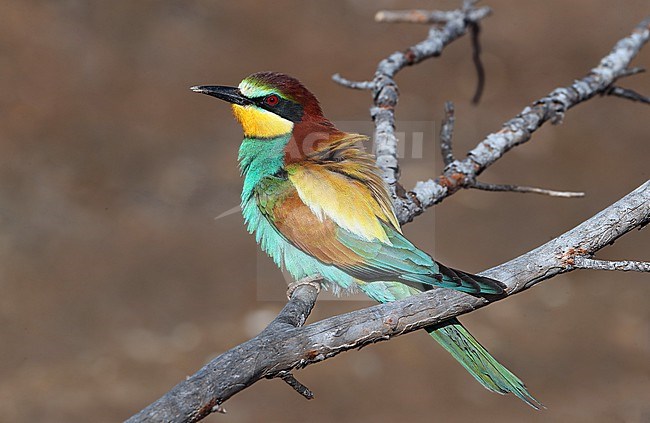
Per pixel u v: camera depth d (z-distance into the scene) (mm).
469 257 15227
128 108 18375
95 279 14422
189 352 13039
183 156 17266
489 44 21141
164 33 20391
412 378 12703
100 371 12703
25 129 17484
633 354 13375
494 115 18859
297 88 6895
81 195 16203
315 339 4391
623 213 4750
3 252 14734
